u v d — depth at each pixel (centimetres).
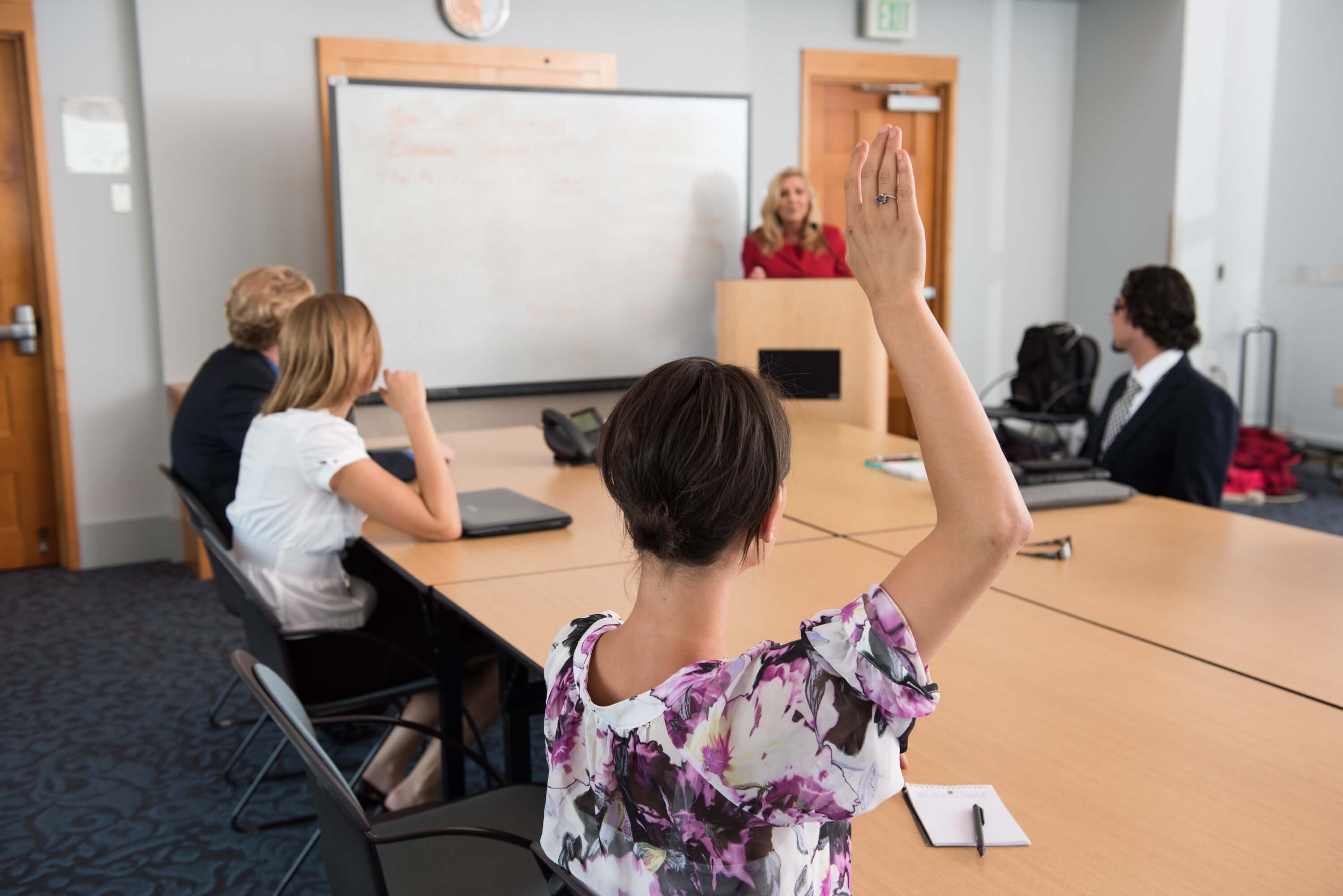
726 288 430
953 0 606
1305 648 162
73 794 260
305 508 220
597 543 229
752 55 554
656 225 524
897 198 76
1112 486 265
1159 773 123
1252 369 671
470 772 260
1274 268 654
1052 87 648
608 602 188
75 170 445
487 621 177
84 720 304
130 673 341
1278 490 574
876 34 575
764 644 80
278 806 254
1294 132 636
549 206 503
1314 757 127
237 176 462
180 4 445
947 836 110
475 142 486
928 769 124
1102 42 638
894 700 72
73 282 450
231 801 256
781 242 510
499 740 284
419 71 484
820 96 591
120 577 451
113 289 457
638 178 518
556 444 317
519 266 502
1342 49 605
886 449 337
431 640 229
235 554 232
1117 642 165
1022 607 182
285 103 467
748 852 79
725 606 84
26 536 468
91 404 459
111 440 464
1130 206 632
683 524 78
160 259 454
